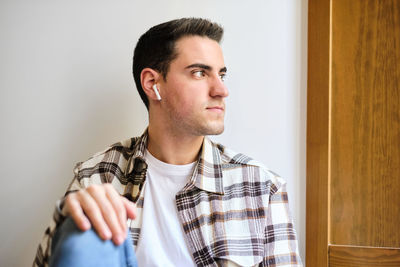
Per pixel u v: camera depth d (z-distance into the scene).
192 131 1.13
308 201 1.34
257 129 1.40
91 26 1.46
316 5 1.34
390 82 1.30
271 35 1.39
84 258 0.63
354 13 1.33
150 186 1.17
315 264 1.33
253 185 1.17
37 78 1.47
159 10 1.44
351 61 1.33
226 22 1.42
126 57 1.45
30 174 1.47
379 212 1.30
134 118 1.45
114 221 0.68
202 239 1.10
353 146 1.32
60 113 1.46
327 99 1.32
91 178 1.16
